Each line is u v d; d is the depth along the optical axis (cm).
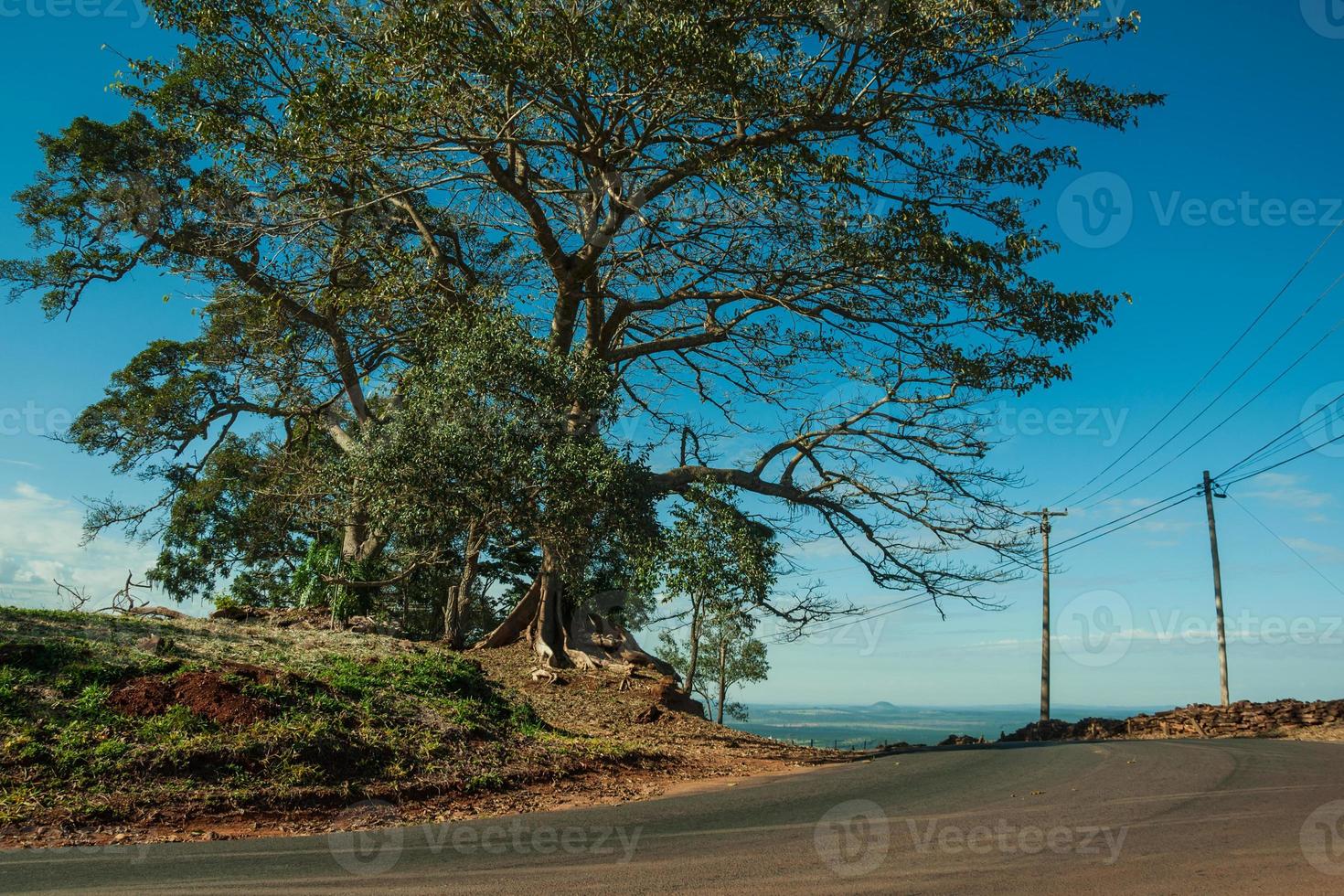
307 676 1344
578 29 1653
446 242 2509
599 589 2253
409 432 1698
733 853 748
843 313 2144
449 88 1748
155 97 2031
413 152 1961
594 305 2378
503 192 2372
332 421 2838
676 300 2348
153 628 1528
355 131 1753
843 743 7031
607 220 2159
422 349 2003
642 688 2355
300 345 2491
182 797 946
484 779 1174
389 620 2616
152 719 1077
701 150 1847
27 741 981
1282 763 1359
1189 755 1512
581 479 1683
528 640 2602
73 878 660
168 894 606
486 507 1717
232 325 2592
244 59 1992
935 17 1714
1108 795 1032
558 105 1845
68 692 1105
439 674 1578
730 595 1800
